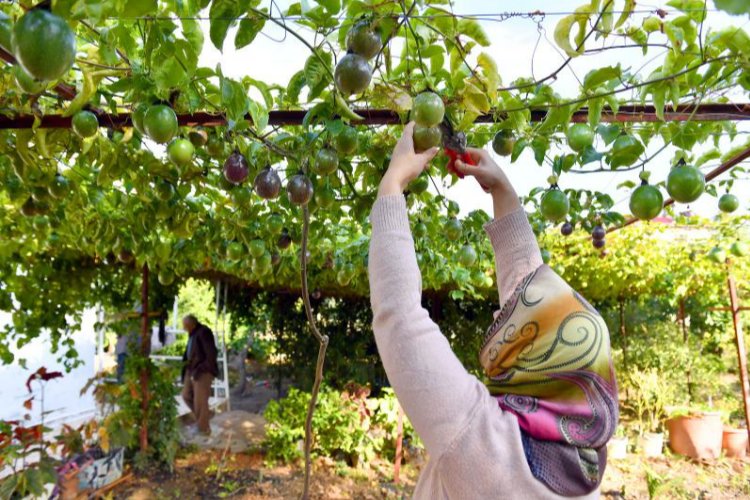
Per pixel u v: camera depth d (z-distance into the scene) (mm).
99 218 3490
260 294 8664
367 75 1243
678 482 5105
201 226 3766
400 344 884
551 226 5672
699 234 5965
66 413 7066
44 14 890
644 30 1513
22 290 4711
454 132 1577
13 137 2139
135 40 1698
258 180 1859
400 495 5020
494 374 1102
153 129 1494
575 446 859
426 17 1377
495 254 1445
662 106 1631
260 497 4961
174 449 5699
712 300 7387
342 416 5723
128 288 6227
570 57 1523
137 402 5547
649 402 7113
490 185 1467
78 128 1751
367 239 3852
